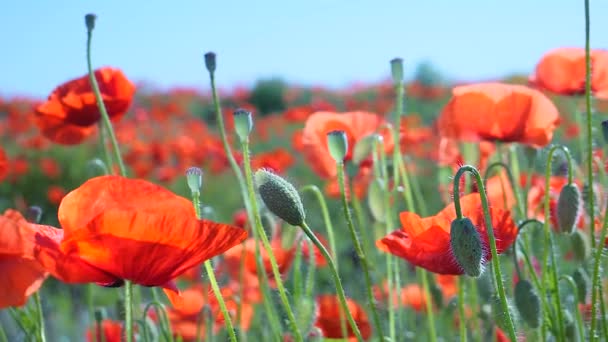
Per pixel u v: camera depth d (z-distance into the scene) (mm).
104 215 938
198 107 8297
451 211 1055
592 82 1275
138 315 1251
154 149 3590
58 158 4441
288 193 1021
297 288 1151
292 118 4645
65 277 943
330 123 1305
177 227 944
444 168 1360
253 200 1072
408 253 1050
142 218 941
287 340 1218
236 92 8539
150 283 967
